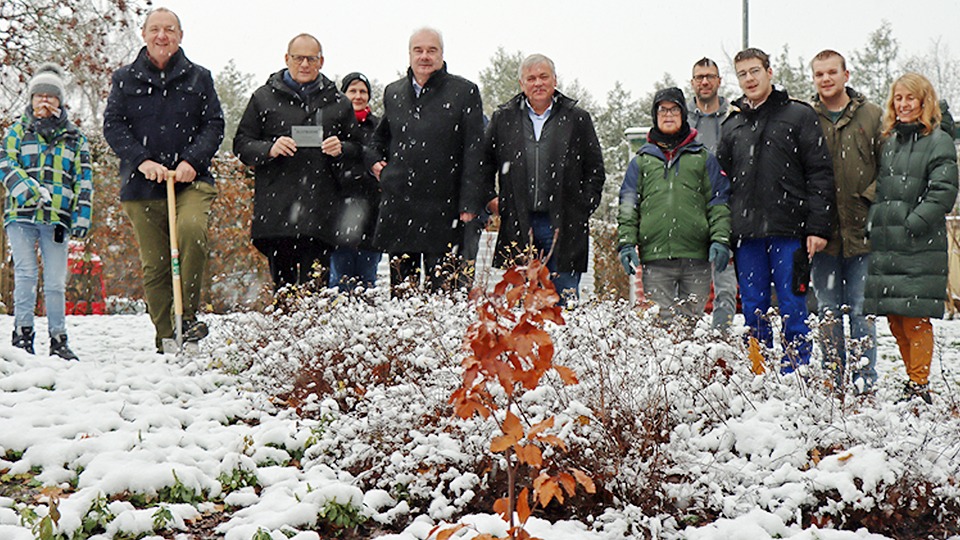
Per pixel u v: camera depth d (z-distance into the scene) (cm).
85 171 847
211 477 505
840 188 766
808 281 743
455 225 851
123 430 562
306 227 855
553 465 477
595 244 1895
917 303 714
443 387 534
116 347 924
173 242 803
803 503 458
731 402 539
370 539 453
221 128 848
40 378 648
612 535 440
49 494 443
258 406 641
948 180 710
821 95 782
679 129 786
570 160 813
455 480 473
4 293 1552
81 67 1777
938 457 476
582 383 511
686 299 720
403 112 852
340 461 522
